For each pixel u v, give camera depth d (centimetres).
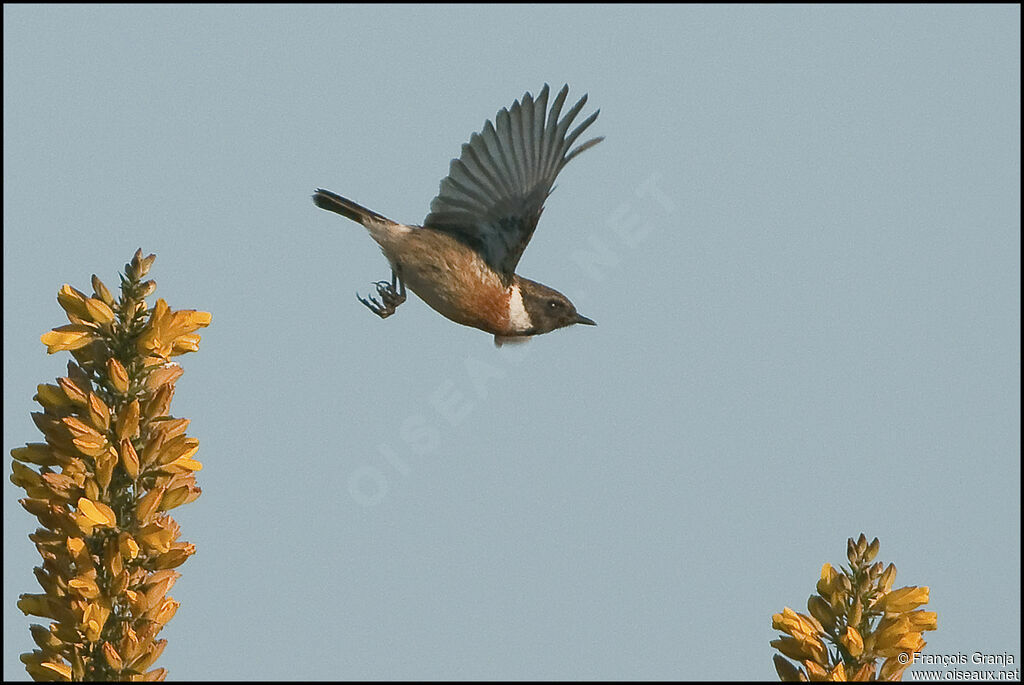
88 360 999
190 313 1002
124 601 989
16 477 987
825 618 1046
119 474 993
